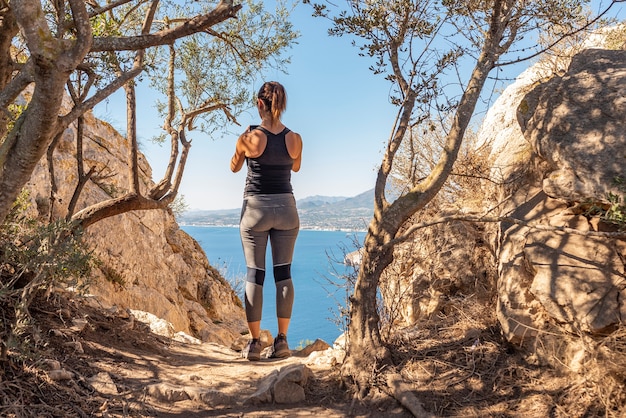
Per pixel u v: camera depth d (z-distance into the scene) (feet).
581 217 12.32
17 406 10.43
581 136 12.12
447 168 13.56
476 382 12.10
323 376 14.07
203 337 37.70
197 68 21.95
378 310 14.39
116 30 15.49
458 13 14.02
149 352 16.74
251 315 16.70
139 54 16.22
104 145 35.58
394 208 13.69
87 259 12.95
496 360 12.71
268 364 16.31
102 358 14.39
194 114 20.30
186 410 12.13
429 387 12.09
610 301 10.76
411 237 18.15
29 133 9.41
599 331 10.68
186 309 39.09
